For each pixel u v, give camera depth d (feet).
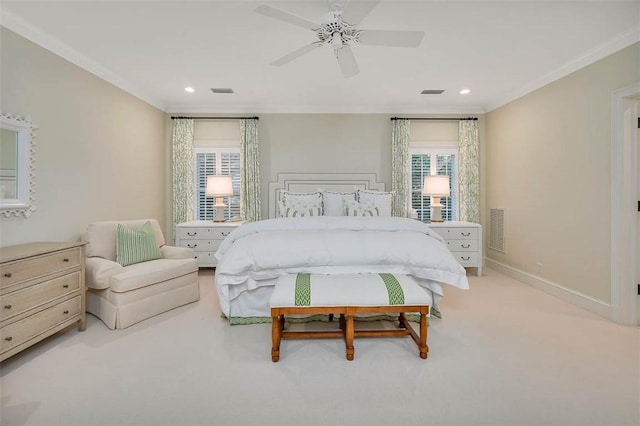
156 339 7.39
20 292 6.20
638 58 7.84
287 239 8.31
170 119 14.82
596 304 8.93
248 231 9.39
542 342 7.19
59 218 8.93
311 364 6.32
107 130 10.86
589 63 9.14
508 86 12.02
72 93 9.32
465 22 7.51
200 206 15.37
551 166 10.69
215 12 7.18
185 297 9.72
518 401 5.15
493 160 14.30
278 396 5.32
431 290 8.41
